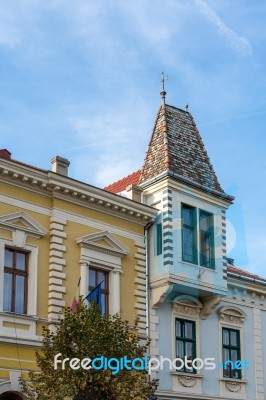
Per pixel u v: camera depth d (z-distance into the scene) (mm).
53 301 28109
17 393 26453
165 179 32906
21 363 26703
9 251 27734
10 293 27344
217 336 34750
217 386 33938
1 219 27328
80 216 30031
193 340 33562
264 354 37000
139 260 31984
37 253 28328
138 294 31469
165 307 32656
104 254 30547
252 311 37125
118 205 31156
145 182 33656
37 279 28062
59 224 29156
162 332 32156
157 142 35031
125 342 24656
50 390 23625
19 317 27078
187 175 33969
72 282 29047
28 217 28266
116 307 30312
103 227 30797
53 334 25516
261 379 36281
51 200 29312
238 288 36469
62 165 30312
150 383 25109
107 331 24359
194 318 33812
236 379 34844
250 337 36562
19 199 28203
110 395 23797
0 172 27484
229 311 35719
